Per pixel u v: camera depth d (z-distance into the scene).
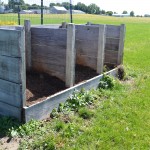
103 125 2.19
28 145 1.85
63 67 2.82
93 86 2.96
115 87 3.12
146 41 9.29
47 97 2.42
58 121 2.17
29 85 2.72
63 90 2.67
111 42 3.88
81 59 3.60
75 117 2.27
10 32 1.99
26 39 3.07
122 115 2.39
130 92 3.06
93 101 2.63
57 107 2.38
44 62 3.00
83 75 3.34
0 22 7.21
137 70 4.23
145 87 3.28
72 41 2.66
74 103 2.49
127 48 7.18
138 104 2.68
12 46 2.01
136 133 2.08
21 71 2.02
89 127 2.13
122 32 3.77
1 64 2.11
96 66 3.48
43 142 1.85
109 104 2.61
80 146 1.86
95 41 3.43
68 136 1.96
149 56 5.75
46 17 13.73
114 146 1.89
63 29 2.74
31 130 2.02
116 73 3.58
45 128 2.06
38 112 2.18
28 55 3.11
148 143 1.96
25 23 3.06
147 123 2.27
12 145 1.85
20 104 2.07
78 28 3.53
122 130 2.12
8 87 2.11
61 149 1.80
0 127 2.03
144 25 22.45
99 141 1.94
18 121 2.10
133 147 1.90
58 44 2.81
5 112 2.19
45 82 2.84
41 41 2.97
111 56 3.93
